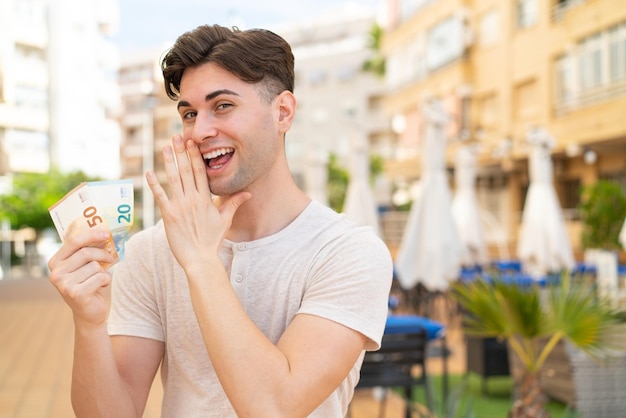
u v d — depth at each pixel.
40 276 24.30
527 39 21.19
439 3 26.14
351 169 11.92
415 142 28.45
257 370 1.35
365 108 49.38
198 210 1.45
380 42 34.97
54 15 44.25
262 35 1.55
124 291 1.67
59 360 7.79
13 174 34.50
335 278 1.51
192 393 1.59
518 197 23.39
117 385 1.54
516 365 5.63
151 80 29.45
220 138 1.50
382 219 21.20
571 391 5.18
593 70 18.33
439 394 6.29
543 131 11.86
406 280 9.16
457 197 13.66
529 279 8.14
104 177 37.25
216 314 1.37
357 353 1.50
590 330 3.63
